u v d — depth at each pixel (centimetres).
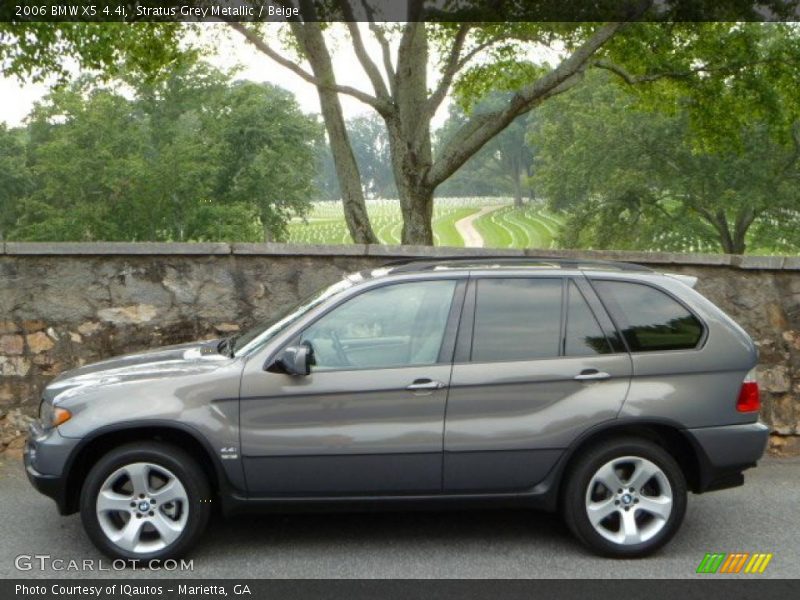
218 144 5378
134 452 543
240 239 5225
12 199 5862
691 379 568
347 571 543
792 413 897
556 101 5150
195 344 664
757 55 1919
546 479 559
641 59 1878
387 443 548
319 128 5853
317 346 558
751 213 4700
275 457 545
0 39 1477
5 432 867
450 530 622
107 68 1562
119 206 5200
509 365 559
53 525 634
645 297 584
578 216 4972
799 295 911
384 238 10312
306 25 1538
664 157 4594
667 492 561
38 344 881
